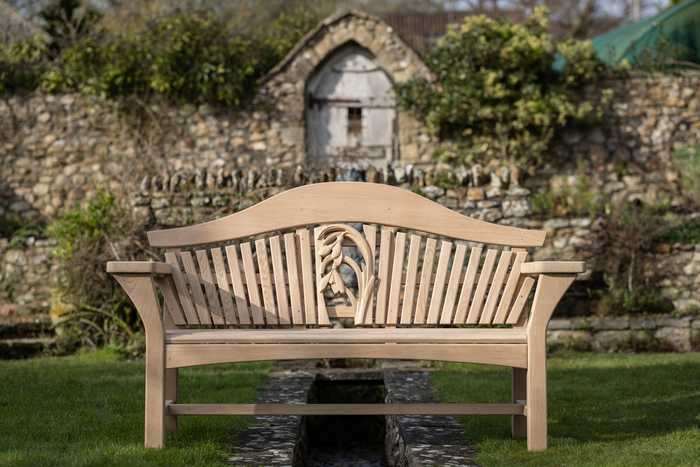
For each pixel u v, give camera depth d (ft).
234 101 47.62
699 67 48.21
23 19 55.47
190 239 14.67
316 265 14.88
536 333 14.02
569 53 47.73
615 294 34.12
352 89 49.96
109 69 47.16
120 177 46.57
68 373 24.97
